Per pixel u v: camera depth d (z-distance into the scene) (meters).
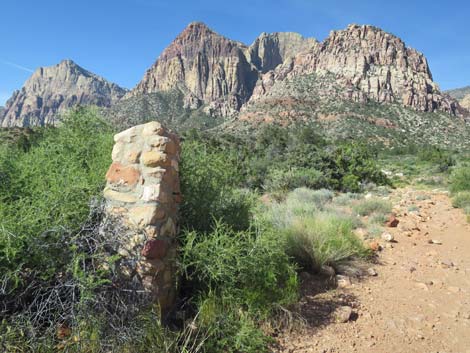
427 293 4.88
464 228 8.55
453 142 110.88
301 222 6.07
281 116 122.12
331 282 5.01
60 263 2.84
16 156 4.44
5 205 3.01
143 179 3.37
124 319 2.78
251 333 3.29
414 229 8.26
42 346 2.43
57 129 5.17
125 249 3.13
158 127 3.51
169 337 2.95
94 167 4.14
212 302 3.41
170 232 3.53
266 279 3.76
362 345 3.58
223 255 3.41
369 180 17.59
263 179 14.44
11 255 2.67
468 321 4.16
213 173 4.50
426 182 20.50
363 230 7.95
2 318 2.59
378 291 4.87
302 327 3.75
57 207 3.07
